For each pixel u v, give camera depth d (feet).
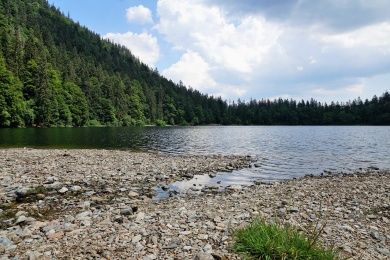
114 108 458.91
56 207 44.73
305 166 102.94
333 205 48.19
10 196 48.57
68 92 385.70
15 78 306.55
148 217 37.11
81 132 252.01
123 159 95.40
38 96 317.83
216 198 51.47
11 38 381.19
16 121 286.25
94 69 517.14
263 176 82.43
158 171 77.51
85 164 81.35
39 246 27.71
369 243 32.40
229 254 26.05
